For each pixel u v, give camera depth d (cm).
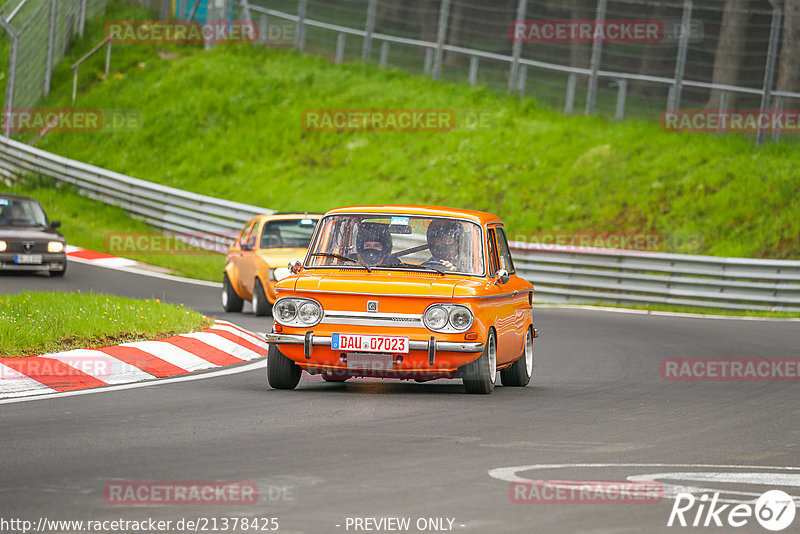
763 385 4738
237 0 17362
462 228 4319
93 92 15938
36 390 4025
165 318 5422
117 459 2719
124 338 4988
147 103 15588
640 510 2255
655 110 13525
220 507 2222
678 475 2636
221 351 5253
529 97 14300
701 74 18912
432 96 14625
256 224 7900
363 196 12975
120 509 2202
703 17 19338
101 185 13125
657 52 18850
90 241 11594
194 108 15262
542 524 2119
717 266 9544
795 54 13162
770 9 17450
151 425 3259
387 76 15325
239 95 15400
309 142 14325
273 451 2852
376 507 2233
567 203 11931
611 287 9844
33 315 5012
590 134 13150
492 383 4212
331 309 4053
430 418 3497
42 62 16162
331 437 3084
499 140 13388
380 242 4291
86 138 15112
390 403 3844
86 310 5300
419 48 16562
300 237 7881
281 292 4131
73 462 2675
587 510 2242
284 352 4078
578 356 5828
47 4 16275
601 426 3412
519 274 10156
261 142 14488
